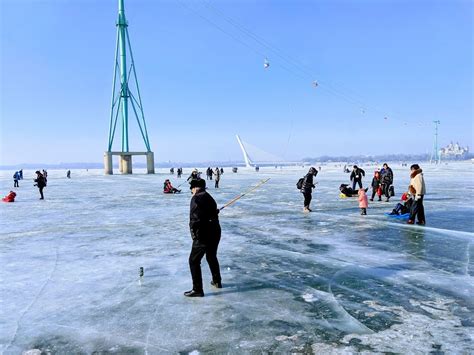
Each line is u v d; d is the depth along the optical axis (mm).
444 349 3430
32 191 27828
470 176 39938
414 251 7395
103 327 4090
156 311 4512
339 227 10305
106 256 7461
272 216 12648
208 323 4125
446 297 4828
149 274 6125
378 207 14742
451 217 11672
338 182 32125
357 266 6379
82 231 10477
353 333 3797
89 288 5445
